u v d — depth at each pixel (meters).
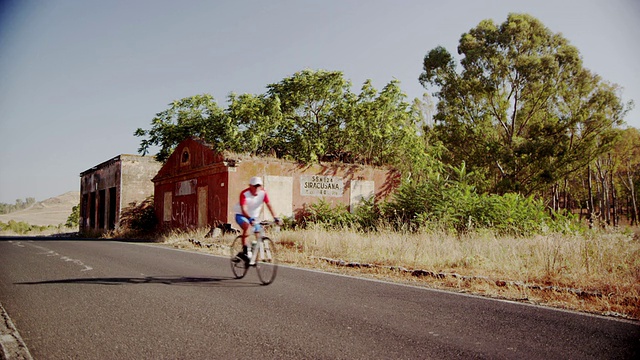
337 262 10.80
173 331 5.03
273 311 5.93
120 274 9.12
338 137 27.98
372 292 7.27
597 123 35.88
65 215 154.62
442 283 8.24
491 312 5.90
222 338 4.77
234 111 26.95
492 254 10.30
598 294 6.71
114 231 30.36
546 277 8.03
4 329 5.09
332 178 23.27
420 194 18.88
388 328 5.13
